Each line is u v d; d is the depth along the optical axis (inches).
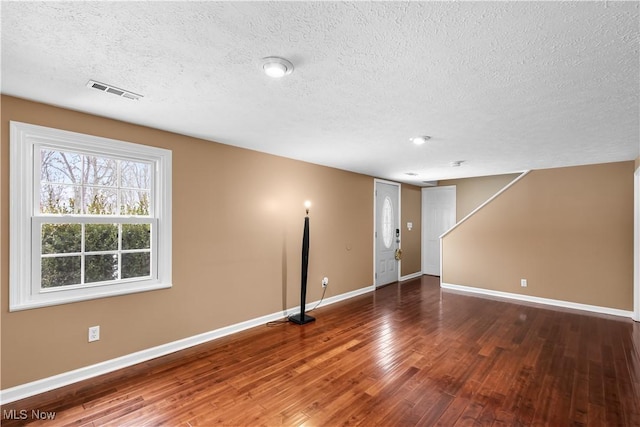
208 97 85.3
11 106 85.6
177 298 119.8
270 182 155.0
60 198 95.6
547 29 53.1
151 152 112.7
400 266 259.3
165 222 116.3
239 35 56.1
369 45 58.9
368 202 223.8
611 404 86.5
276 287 157.8
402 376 101.3
